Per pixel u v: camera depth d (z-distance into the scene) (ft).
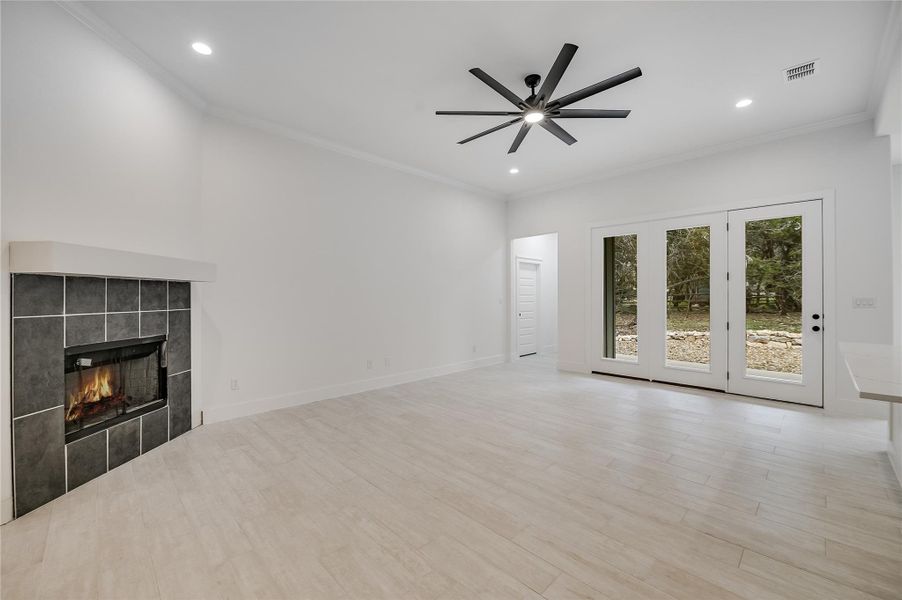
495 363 21.80
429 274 18.31
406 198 17.31
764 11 7.77
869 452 9.29
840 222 12.39
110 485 7.82
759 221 13.93
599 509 6.91
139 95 9.10
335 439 10.30
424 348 18.04
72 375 7.93
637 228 17.04
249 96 11.14
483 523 6.51
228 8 7.68
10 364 6.61
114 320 8.61
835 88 10.62
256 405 12.57
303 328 13.79
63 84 7.37
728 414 12.24
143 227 9.21
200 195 11.28
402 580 5.21
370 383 15.80
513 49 9.03
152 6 7.59
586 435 10.50
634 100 11.36
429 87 10.71
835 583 5.09
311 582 5.18
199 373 11.30
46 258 6.42
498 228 22.03
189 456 9.22
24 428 6.80
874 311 11.94
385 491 7.57
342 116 12.40
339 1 7.51
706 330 15.23
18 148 6.66
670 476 8.13
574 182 19.19
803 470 8.36
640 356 17.07
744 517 6.64
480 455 9.24
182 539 6.09
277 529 6.36
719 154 14.73
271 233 12.94
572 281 19.35
